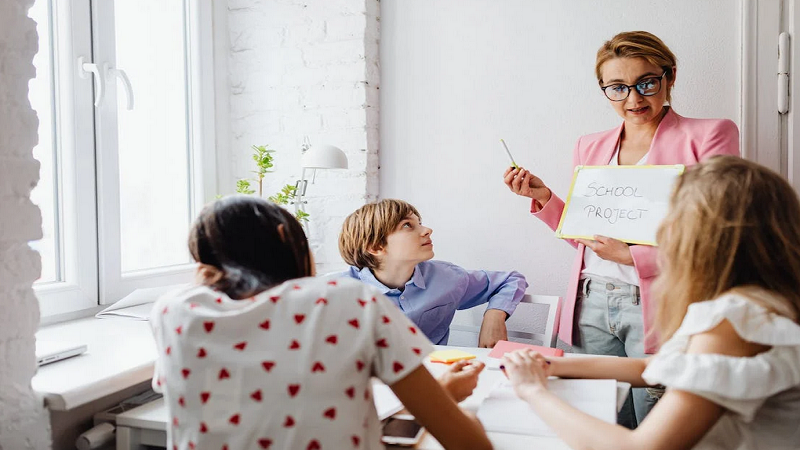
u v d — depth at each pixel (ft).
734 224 2.79
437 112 7.60
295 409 2.56
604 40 6.91
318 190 7.73
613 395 3.57
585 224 5.65
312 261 3.16
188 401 2.64
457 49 7.48
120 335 5.13
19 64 3.54
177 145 7.38
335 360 2.61
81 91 5.91
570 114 7.07
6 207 3.46
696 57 6.61
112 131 6.26
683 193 3.00
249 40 7.96
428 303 5.89
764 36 6.33
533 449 3.01
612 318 5.63
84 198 5.94
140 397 4.61
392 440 3.15
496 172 7.38
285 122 7.85
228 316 2.66
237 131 8.05
